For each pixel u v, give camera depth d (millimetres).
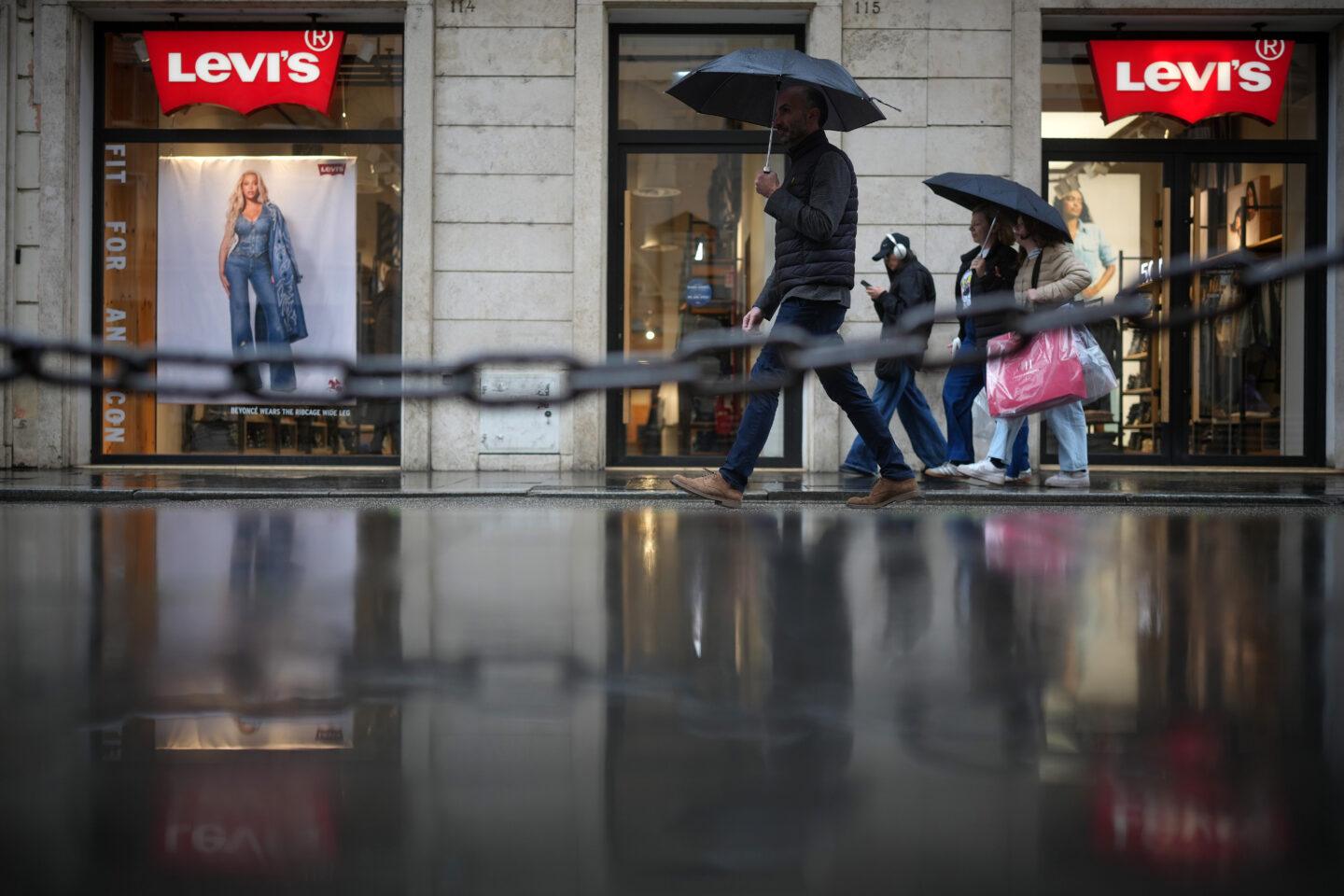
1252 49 12461
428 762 2572
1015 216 9312
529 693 3156
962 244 11953
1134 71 12430
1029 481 9922
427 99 12055
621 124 12453
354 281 12555
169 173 12586
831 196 6395
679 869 2004
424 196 12086
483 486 10016
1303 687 3234
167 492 9281
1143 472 12141
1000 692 3182
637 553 5879
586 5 11977
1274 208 12617
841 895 1904
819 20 11906
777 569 5316
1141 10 11977
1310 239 12578
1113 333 12617
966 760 2590
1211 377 12680
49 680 3281
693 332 12570
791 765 2551
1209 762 2582
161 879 1967
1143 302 1812
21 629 3982
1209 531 6867
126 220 12617
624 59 12438
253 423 12547
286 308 12586
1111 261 12578
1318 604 4488
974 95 11977
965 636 3896
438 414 12156
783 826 2199
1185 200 12562
